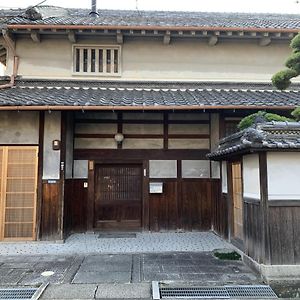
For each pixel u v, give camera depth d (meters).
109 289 4.82
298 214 5.31
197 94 9.20
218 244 7.62
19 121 8.18
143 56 10.34
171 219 9.21
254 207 5.71
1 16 10.73
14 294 4.67
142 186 9.34
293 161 5.38
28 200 8.02
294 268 5.14
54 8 11.43
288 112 8.20
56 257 6.56
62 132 8.18
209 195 9.34
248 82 10.35
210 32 9.84
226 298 4.55
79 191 9.19
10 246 7.50
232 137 6.77
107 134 9.34
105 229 9.24
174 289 4.83
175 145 9.43
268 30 9.77
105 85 10.04
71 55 10.12
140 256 6.61
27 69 9.99
